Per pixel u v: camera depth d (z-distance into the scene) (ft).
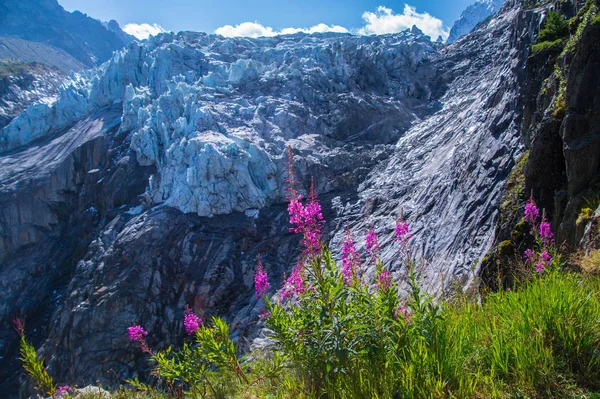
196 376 16.16
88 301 85.66
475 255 47.85
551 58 38.60
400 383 11.64
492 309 15.46
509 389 11.39
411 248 63.10
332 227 86.99
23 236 134.41
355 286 14.49
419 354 11.94
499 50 127.44
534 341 12.19
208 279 82.69
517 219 31.60
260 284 17.11
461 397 11.09
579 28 32.53
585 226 23.09
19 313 113.09
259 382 15.92
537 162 30.81
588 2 36.81
